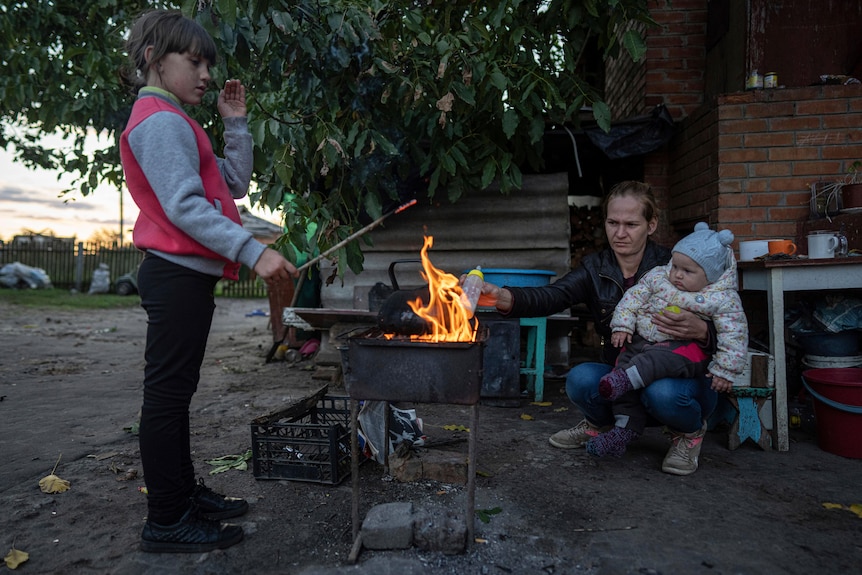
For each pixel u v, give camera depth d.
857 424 3.05
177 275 1.94
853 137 4.50
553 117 4.14
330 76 3.61
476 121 4.37
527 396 4.58
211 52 2.02
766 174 4.60
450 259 5.45
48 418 3.98
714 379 2.64
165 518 2.06
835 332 3.54
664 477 2.82
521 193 5.30
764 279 3.47
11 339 7.95
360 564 2.00
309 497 2.58
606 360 3.15
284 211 3.59
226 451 3.24
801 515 2.38
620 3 3.48
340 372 5.12
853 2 4.84
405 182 5.15
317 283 5.99
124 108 4.64
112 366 6.10
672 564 1.99
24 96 4.73
